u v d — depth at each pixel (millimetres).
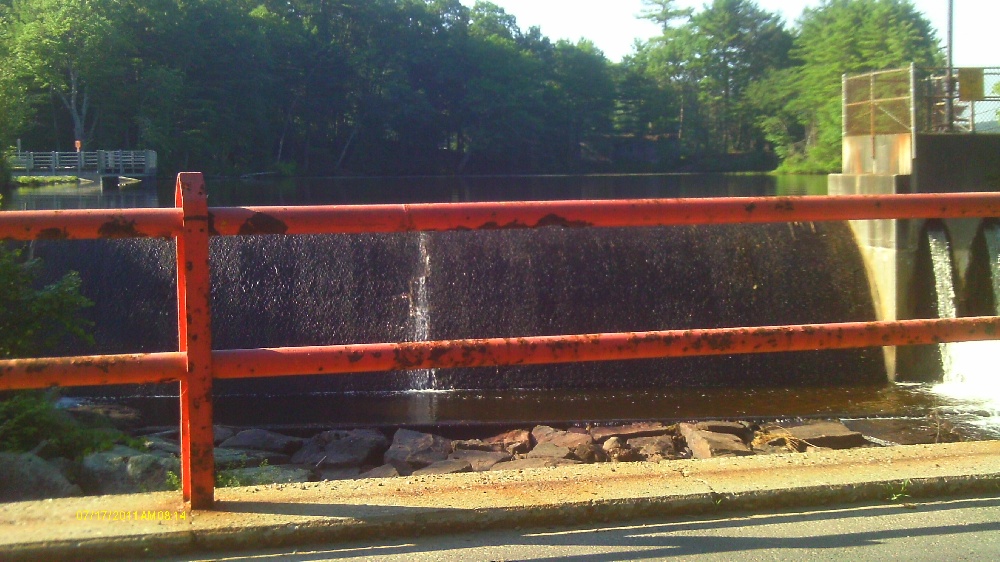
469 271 12805
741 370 12180
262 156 64375
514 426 10219
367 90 72812
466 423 10336
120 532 3293
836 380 12273
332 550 3348
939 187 13164
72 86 51031
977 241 12703
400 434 8703
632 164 80125
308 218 3400
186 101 56344
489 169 76688
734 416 10523
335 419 10672
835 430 9141
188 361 3391
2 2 57562
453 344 3545
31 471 5328
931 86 13422
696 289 12938
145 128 52312
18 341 6992
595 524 3568
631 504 3596
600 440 9133
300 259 12766
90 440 6652
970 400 11219
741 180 47875
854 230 13570
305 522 3395
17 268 7094
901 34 56562
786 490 3707
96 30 50125
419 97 71750
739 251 13242
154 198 24906
